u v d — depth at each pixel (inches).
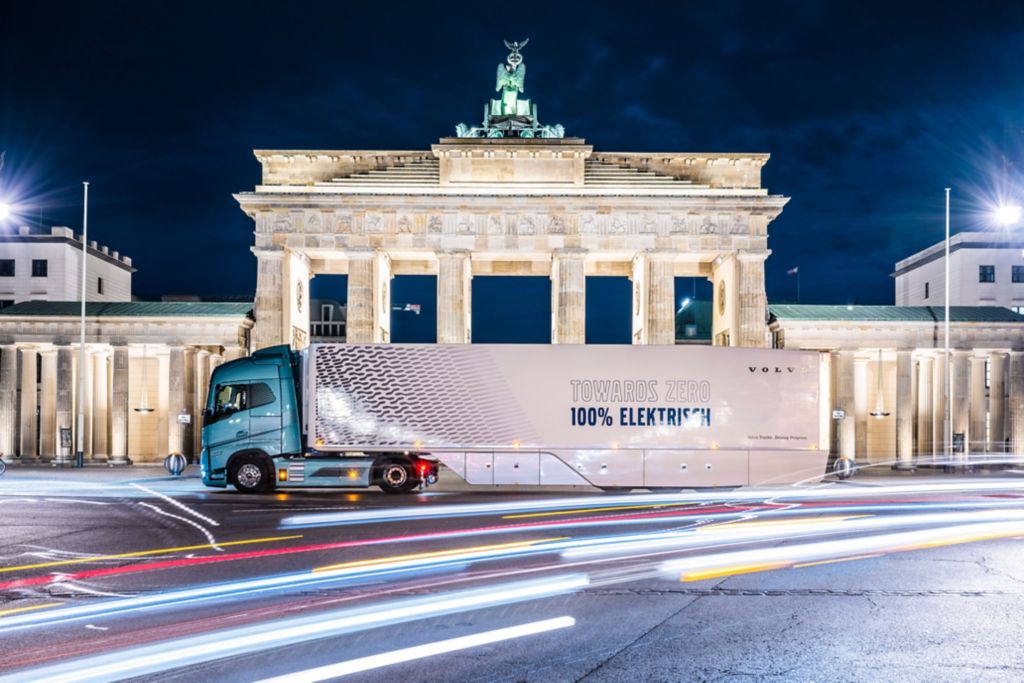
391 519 1019.9
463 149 2588.6
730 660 440.5
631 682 405.4
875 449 2650.1
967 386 2513.5
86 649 459.5
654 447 1417.3
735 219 2559.1
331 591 599.8
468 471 1407.5
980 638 482.6
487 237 2551.7
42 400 2573.8
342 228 2551.7
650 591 603.8
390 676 411.5
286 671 418.3
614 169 2620.6
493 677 411.8
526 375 1423.5
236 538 861.8
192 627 503.2
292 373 1427.2
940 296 3590.1
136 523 986.1
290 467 1397.6
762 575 663.1
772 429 1425.9
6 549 797.2
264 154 2618.1
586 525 958.4
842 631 498.3
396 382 1417.3
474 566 696.4
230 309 2559.1
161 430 2598.4
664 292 2568.9
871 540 843.4
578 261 2546.8
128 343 2500.0
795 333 2512.3
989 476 2042.3
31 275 3302.2
